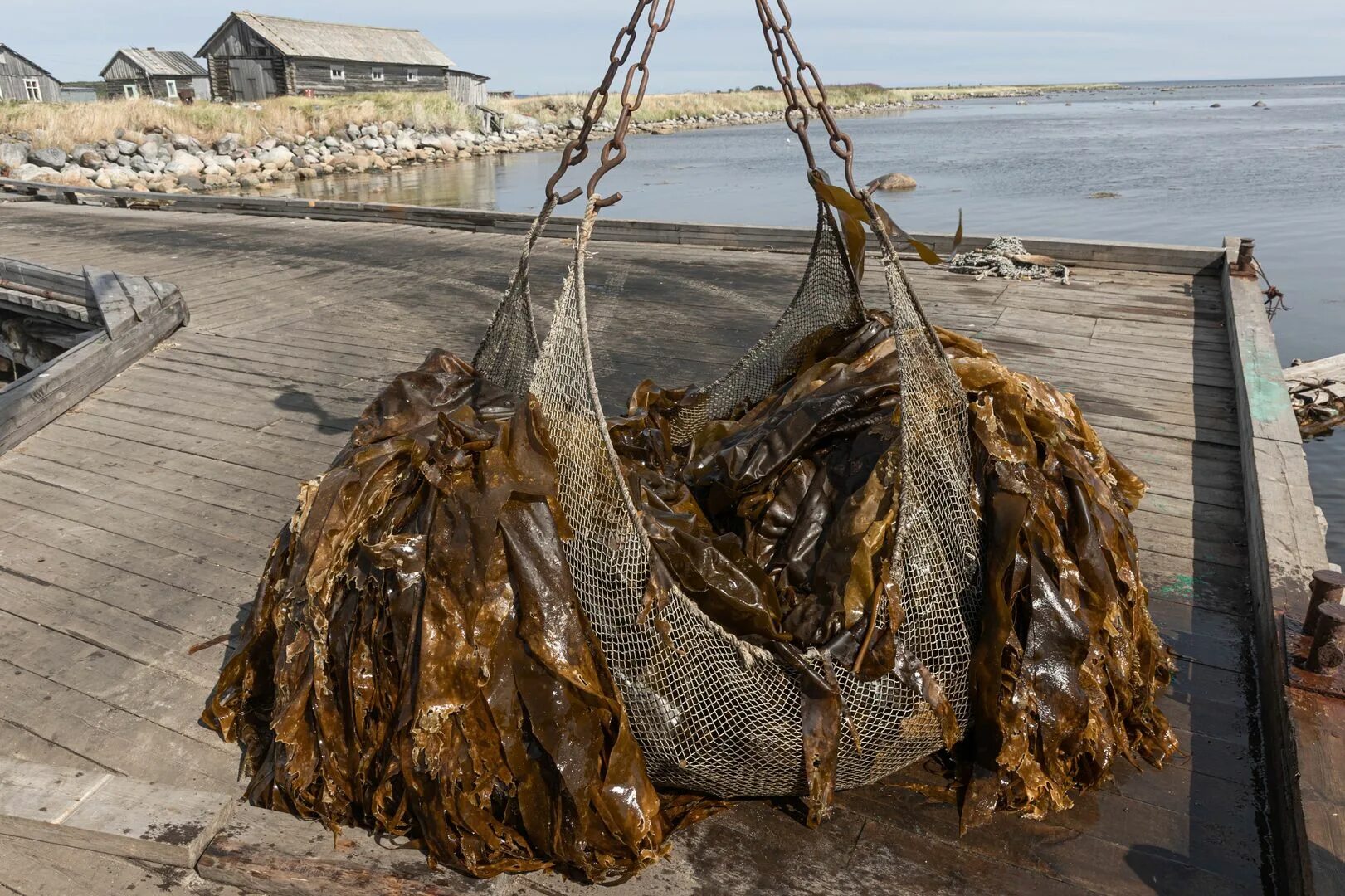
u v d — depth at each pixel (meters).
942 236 10.34
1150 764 2.95
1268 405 5.24
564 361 2.98
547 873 2.62
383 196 28.55
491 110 55.72
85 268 9.49
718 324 7.95
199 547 4.61
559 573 2.64
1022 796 2.76
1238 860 2.59
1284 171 31.28
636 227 11.90
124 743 3.24
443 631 2.57
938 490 2.82
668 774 2.74
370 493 2.93
